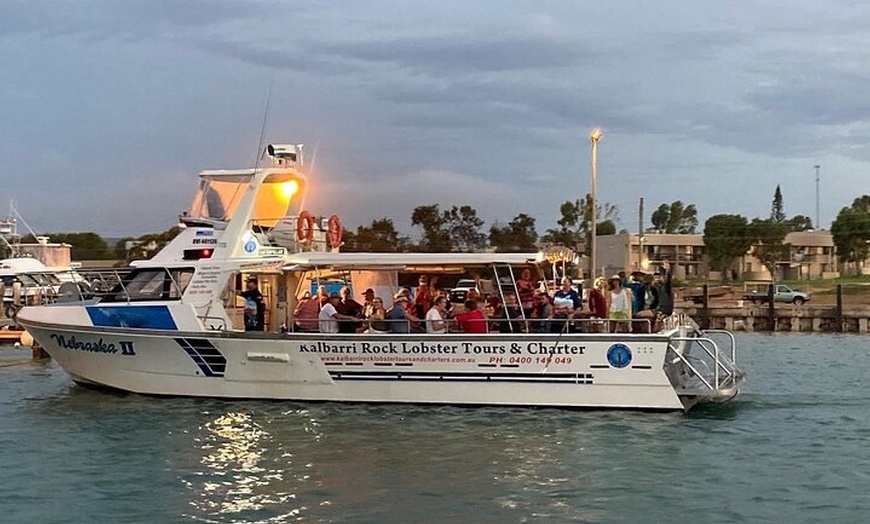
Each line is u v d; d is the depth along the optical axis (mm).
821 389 22344
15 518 10625
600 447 14055
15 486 11984
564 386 16391
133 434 15031
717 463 13195
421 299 18141
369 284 20094
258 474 12539
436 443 14273
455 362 16672
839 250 91500
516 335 16391
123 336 17781
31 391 20156
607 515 10688
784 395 20703
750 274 93562
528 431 15062
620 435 14812
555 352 16359
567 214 81562
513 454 13633
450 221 69438
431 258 16984
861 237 90312
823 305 57438
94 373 18500
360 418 16094
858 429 15805
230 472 12641
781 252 90500
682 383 17344
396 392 16891
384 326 17797
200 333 17344
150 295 18156
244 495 11508
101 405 17438
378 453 13688
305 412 16625
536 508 10945
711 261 91188
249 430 15242
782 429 15742
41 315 18453
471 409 16641
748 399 19672
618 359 16172
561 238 80688
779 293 59406
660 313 17484
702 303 56656
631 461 13250
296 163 19484
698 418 16438
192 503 11172
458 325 17562
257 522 10406
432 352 16719
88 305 18250
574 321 16469
